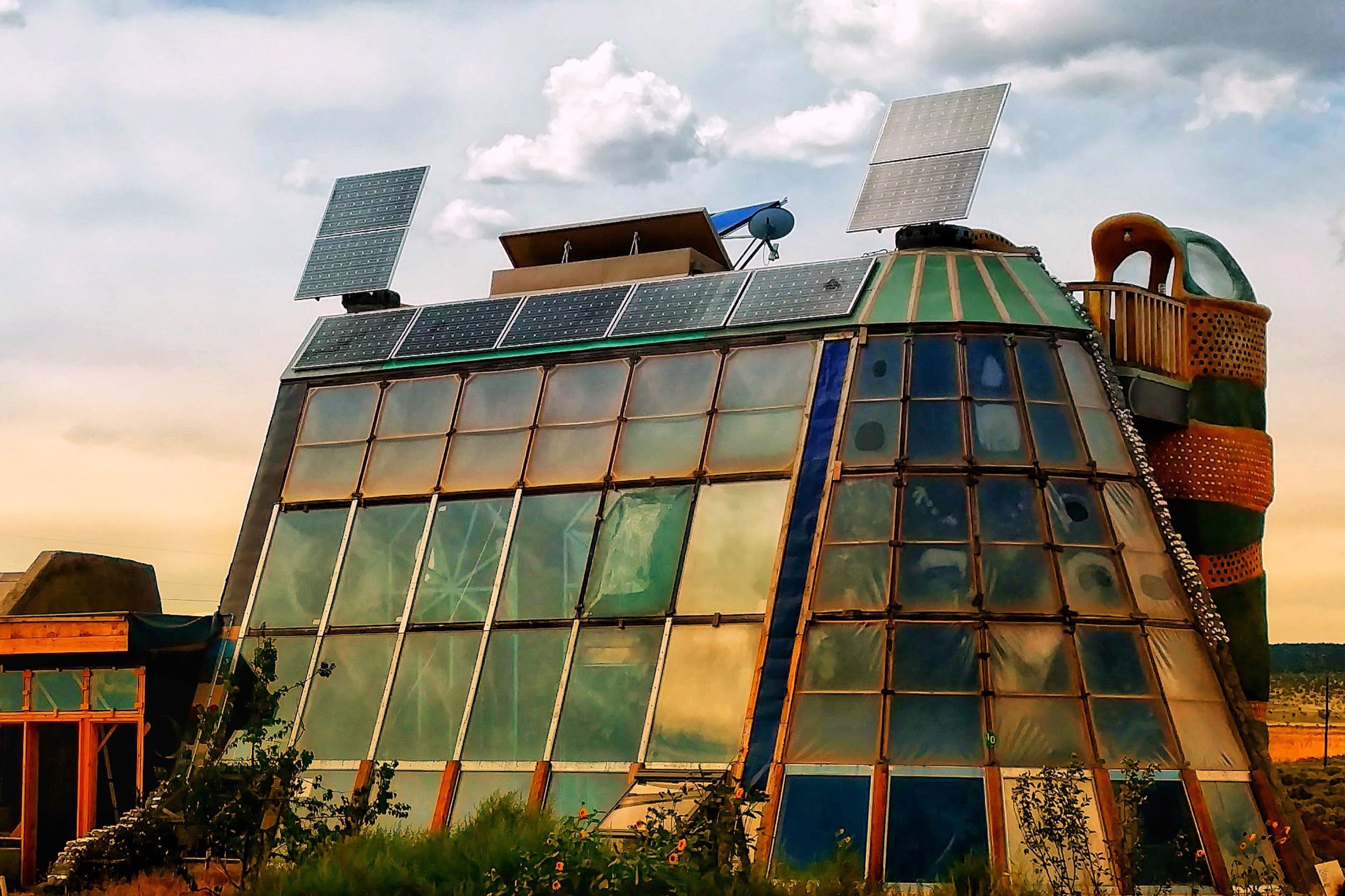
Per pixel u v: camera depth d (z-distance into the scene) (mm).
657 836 23859
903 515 31906
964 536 31469
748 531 33125
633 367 36906
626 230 42219
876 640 30484
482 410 38219
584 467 35938
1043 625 30250
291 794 26953
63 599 40562
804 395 34438
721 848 23594
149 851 32156
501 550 35625
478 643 34656
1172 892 26562
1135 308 36969
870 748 28953
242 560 38719
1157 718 29234
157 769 28719
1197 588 31422
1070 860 26422
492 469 37125
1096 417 33656
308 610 37250
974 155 37906
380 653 35688
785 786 28906
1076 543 31438
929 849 27359
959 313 34656
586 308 39219
